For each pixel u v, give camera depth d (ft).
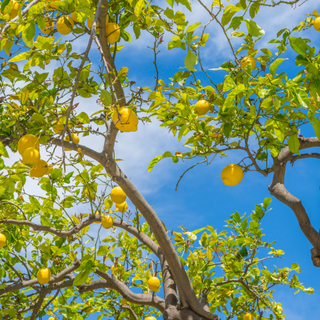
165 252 9.37
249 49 9.65
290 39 7.68
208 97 8.73
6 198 10.27
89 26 8.36
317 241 9.08
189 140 8.75
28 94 8.00
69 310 14.06
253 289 13.29
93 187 11.05
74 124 8.52
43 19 6.73
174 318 9.26
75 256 12.28
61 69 8.44
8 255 12.76
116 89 8.69
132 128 6.63
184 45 8.41
